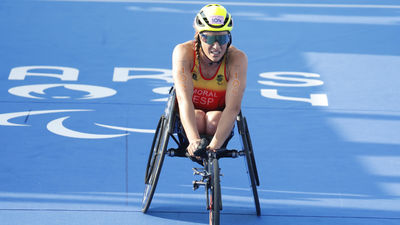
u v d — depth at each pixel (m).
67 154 16.25
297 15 30.59
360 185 15.35
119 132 17.78
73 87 20.84
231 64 12.06
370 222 13.50
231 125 11.55
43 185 14.54
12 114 18.42
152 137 17.64
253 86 21.80
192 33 27.47
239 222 13.30
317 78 22.77
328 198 14.65
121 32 26.97
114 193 14.41
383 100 21.02
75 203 13.77
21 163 15.59
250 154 12.89
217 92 12.44
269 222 13.36
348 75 23.14
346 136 18.22
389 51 25.94
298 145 17.58
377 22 29.94
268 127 18.69
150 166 14.24
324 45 26.41
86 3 31.06
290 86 21.88
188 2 32.19
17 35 25.75
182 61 11.95
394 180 15.62
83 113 18.83
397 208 14.20
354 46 26.41
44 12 29.17
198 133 11.59
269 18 29.86
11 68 22.14
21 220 12.84
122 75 22.22
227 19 11.46
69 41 25.45
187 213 13.66
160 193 14.59
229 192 14.82
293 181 15.50
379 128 18.80
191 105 11.65
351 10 31.91
